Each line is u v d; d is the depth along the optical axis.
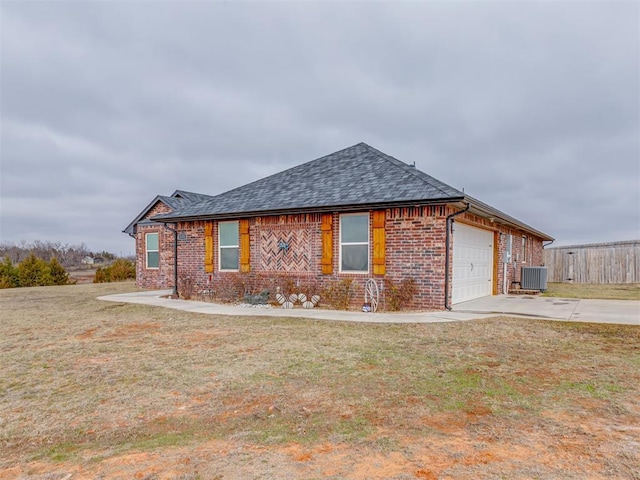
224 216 12.95
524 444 3.04
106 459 3.02
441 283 9.81
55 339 7.34
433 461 2.81
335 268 11.19
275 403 4.08
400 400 4.04
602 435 3.17
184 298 13.80
